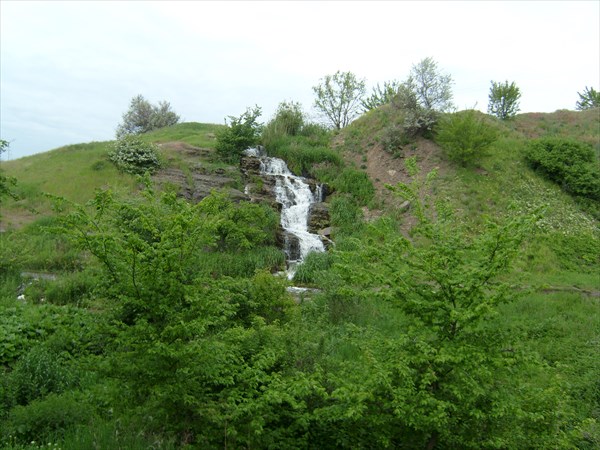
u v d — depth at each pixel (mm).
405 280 5719
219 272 15844
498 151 26234
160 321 5523
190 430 5676
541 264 18750
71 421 6023
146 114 51688
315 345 6879
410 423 4949
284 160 27438
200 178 23672
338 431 5738
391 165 26203
